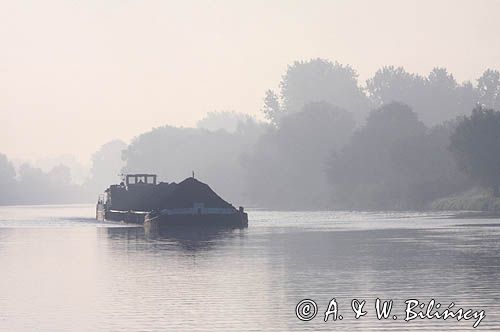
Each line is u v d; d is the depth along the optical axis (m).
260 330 84.81
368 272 125.12
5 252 169.25
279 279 118.94
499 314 90.56
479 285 109.94
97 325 87.56
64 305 99.12
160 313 93.56
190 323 88.19
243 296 104.06
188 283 116.25
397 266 132.12
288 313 93.00
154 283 116.62
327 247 171.12
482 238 186.12
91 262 146.62
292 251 163.00
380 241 184.25
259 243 186.62
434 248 162.25
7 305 99.44
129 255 159.75
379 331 84.00
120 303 100.06
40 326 87.38
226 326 86.62
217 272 128.12
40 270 134.25
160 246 182.12
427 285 110.56
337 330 84.56
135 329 85.62
